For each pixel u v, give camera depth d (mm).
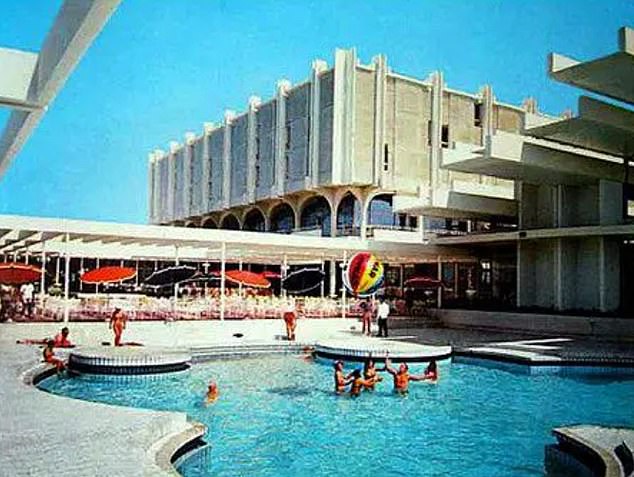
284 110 45750
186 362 15734
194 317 24797
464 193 31297
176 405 12102
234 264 45250
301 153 43781
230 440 9812
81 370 14500
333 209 43125
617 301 26781
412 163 42438
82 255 30984
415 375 15828
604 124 22609
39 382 12914
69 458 6344
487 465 8688
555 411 12188
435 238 32125
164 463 6770
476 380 15508
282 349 18922
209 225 60500
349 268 22875
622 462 7039
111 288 39406
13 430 7379
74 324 21438
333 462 8766
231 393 13367
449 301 33750
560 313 25891
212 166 56344
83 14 3961
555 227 28281
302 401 12766
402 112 42250
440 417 11602
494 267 36844
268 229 50688
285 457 8984
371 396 13406
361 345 18438
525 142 24359
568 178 27500
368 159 41125
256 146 49219
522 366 16828
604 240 26578
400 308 29922
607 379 15828
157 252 33094
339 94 40750
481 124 45969
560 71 19516
